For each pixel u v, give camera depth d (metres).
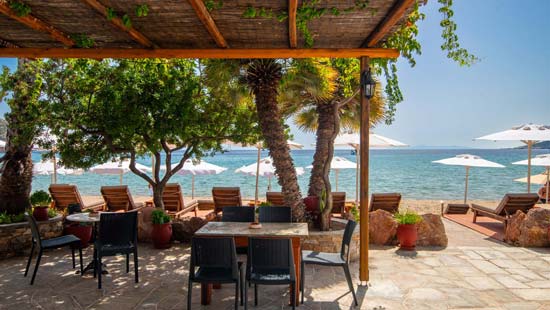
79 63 7.29
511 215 9.29
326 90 7.87
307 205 8.05
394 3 3.92
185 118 7.82
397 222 7.84
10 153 7.77
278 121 7.46
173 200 11.23
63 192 10.95
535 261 6.75
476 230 9.72
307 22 4.45
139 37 4.73
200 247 4.17
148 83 7.79
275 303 4.82
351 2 3.90
